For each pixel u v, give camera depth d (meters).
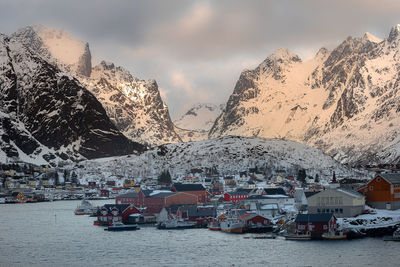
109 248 177.50
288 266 146.00
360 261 147.88
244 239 187.88
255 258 156.12
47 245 184.88
